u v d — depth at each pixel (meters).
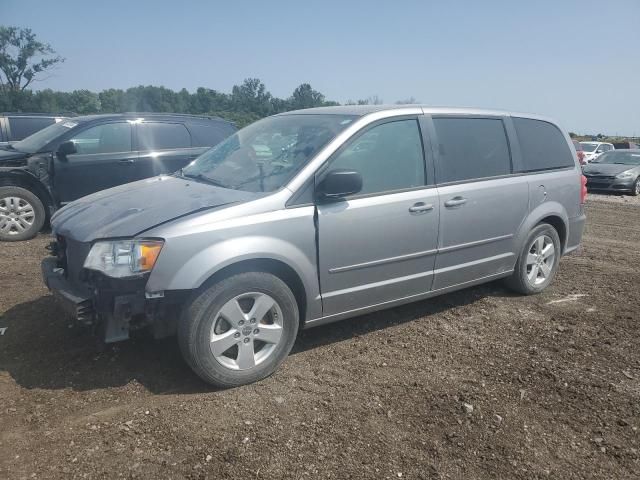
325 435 3.08
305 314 3.88
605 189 17.56
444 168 4.59
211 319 3.39
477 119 4.98
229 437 3.03
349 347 4.28
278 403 3.41
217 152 4.82
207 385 3.58
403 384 3.70
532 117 5.59
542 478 2.79
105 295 3.26
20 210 7.65
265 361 3.65
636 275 6.61
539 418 3.32
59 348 4.05
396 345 4.34
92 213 3.79
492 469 2.84
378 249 4.11
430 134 4.54
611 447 3.06
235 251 3.40
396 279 4.30
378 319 4.88
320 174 3.84
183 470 2.75
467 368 3.97
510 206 5.07
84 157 7.95
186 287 3.27
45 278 3.89
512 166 5.18
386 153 4.24
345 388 3.62
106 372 3.71
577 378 3.83
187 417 3.21
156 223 3.37
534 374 3.88
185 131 8.82
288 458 2.87
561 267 6.96
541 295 5.69
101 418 3.18
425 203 4.35
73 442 2.94
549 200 5.51
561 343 4.46
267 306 3.60
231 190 3.87
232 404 3.38
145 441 2.97
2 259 6.59
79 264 3.51
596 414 3.38
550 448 3.04
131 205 3.79
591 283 6.21
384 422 3.23
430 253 4.47
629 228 10.51
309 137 4.13
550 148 5.68
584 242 8.86
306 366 3.93
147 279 3.24
